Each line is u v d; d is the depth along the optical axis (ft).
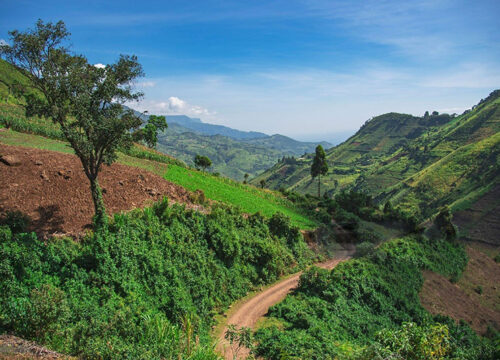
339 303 100.37
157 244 91.81
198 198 131.23
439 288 115.85
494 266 120.67
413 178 494.59
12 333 46.96
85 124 72.02
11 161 98.78
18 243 65.87
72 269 68.59
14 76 309.63
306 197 256.32
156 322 63.31
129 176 125.08
